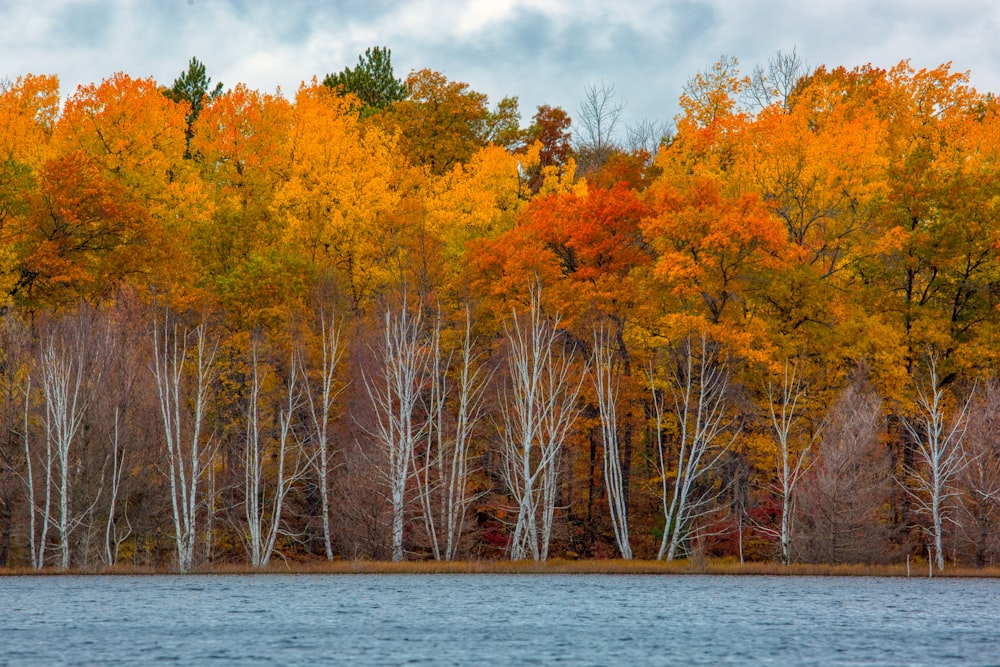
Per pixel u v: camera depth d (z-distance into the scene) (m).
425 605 46.41
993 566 65.38
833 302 70.38
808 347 70.62
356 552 66.31
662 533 71.75
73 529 61.09
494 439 74.69
